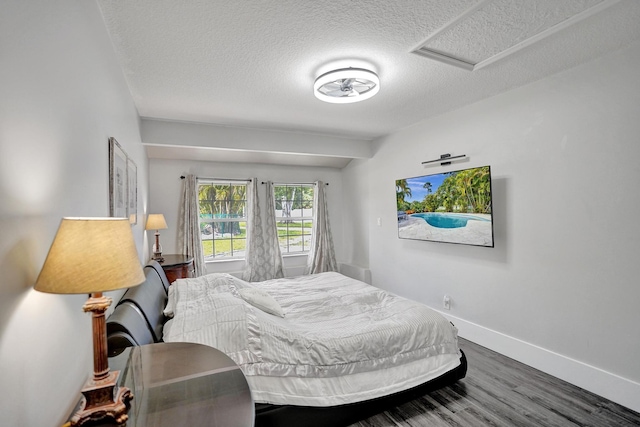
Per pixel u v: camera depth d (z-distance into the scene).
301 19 1.67
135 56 2.01
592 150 2.24
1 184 0.65
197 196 4.49
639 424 1.93
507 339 2.82
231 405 0.93
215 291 2.33
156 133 3.37
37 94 0.82
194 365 1.17
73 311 1.07
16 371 0.70
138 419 0.86
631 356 2.06
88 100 1.29
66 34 1.04
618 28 1.82
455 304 3.36
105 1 1.47
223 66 2.18
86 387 0.84
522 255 2.70
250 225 4.77
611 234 2.15
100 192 1.48
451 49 2.05
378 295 2.79
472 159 3.10
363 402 1.90
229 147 3.71
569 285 2.39
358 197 5.09
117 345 1.32
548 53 2.11
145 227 3.53
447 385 2.32
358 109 3.20
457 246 3.33
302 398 1.76
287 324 2.12
